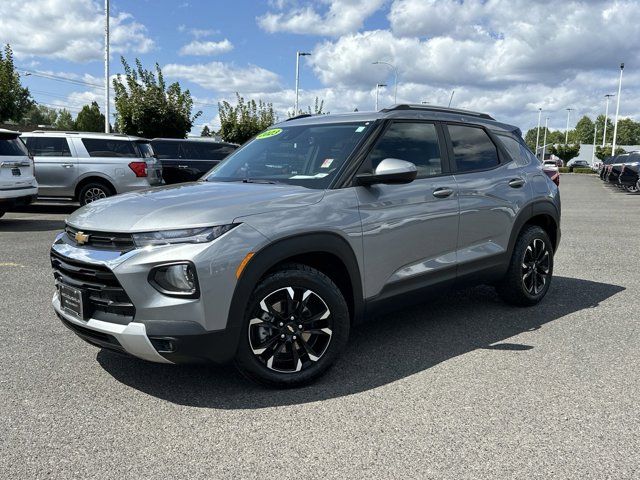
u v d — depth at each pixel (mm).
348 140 3859
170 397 3227
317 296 3316
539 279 5195
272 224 3129
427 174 4121
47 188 12219
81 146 12242
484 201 4461
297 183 3674
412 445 2682
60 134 12281
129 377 3502
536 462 2523
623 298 5461
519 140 5219
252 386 3377
